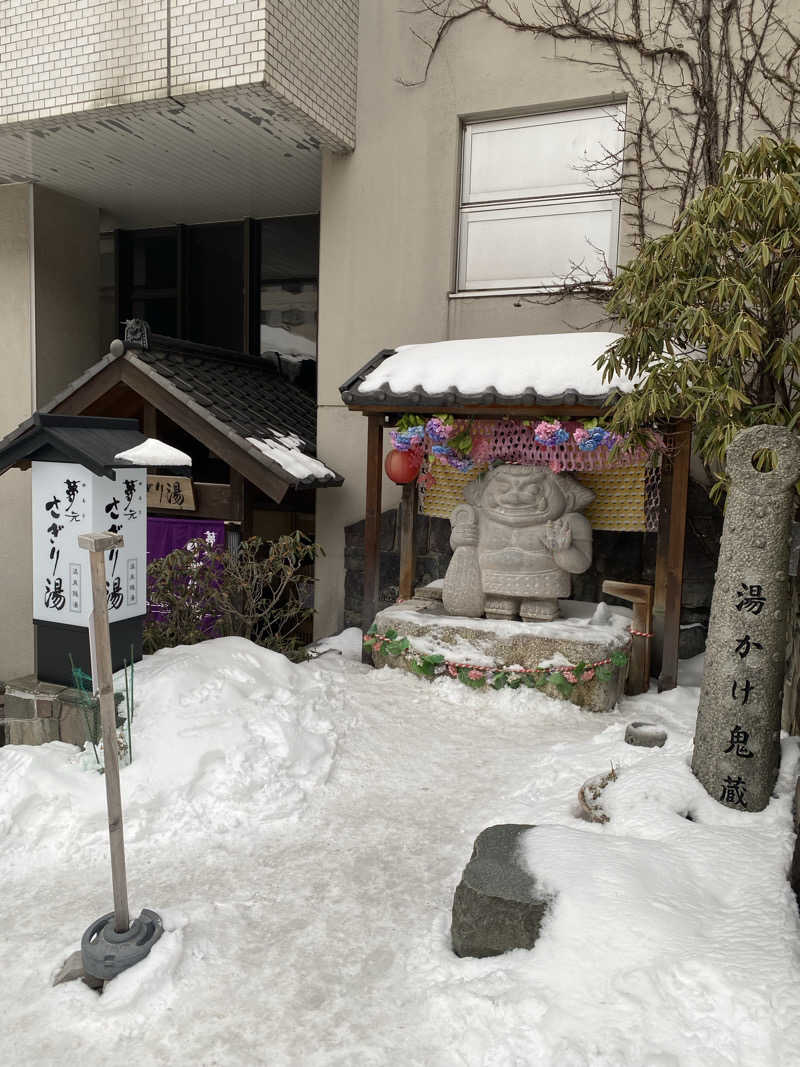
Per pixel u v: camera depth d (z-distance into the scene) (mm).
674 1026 2305
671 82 6586
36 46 7203
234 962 2943
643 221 6742
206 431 7031
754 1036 2234
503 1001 2512
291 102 6750
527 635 5844
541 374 5773
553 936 2732
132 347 7156
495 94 7207
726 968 2447
